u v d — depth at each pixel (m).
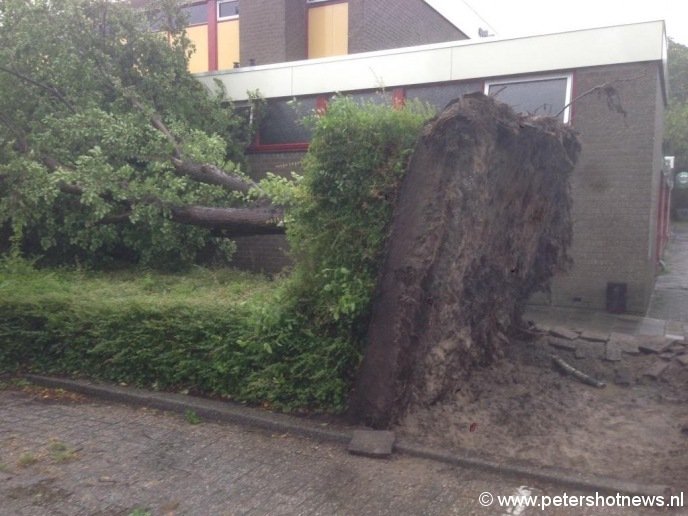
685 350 6.98
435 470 4.85
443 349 5.69
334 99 5.99
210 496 4.50
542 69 10.27
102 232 9.74
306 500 4.43
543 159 6.56
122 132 9.24
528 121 6.09
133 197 8.79
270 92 12.22
